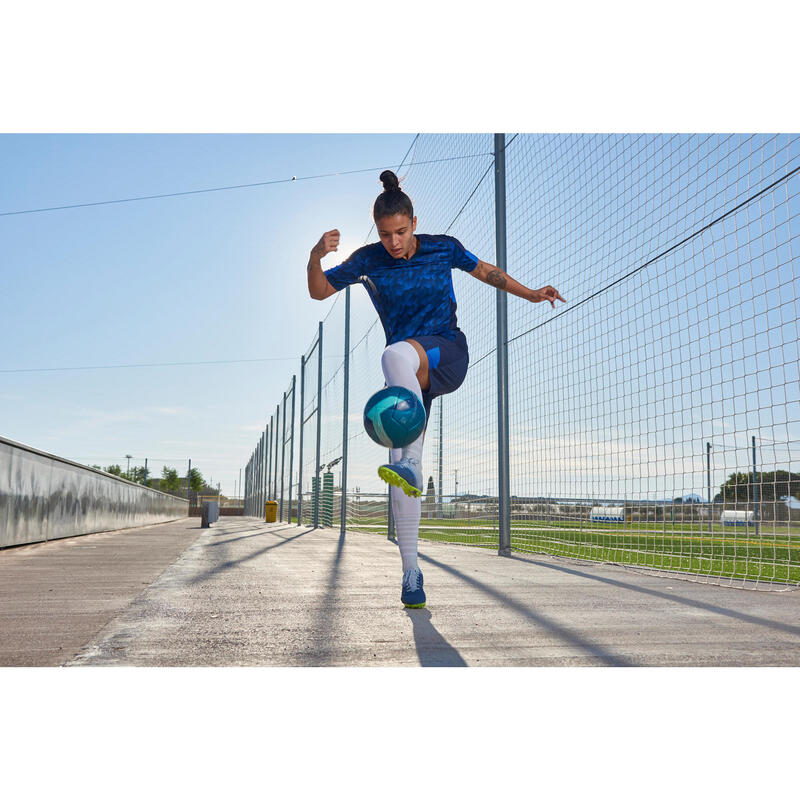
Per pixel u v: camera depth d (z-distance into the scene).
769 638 1.99
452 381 2.54
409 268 2.57
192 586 3.13
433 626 2.13
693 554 5.71
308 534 10.65
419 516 2.56
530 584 3.37
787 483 3.61
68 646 1.79
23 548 6.01
